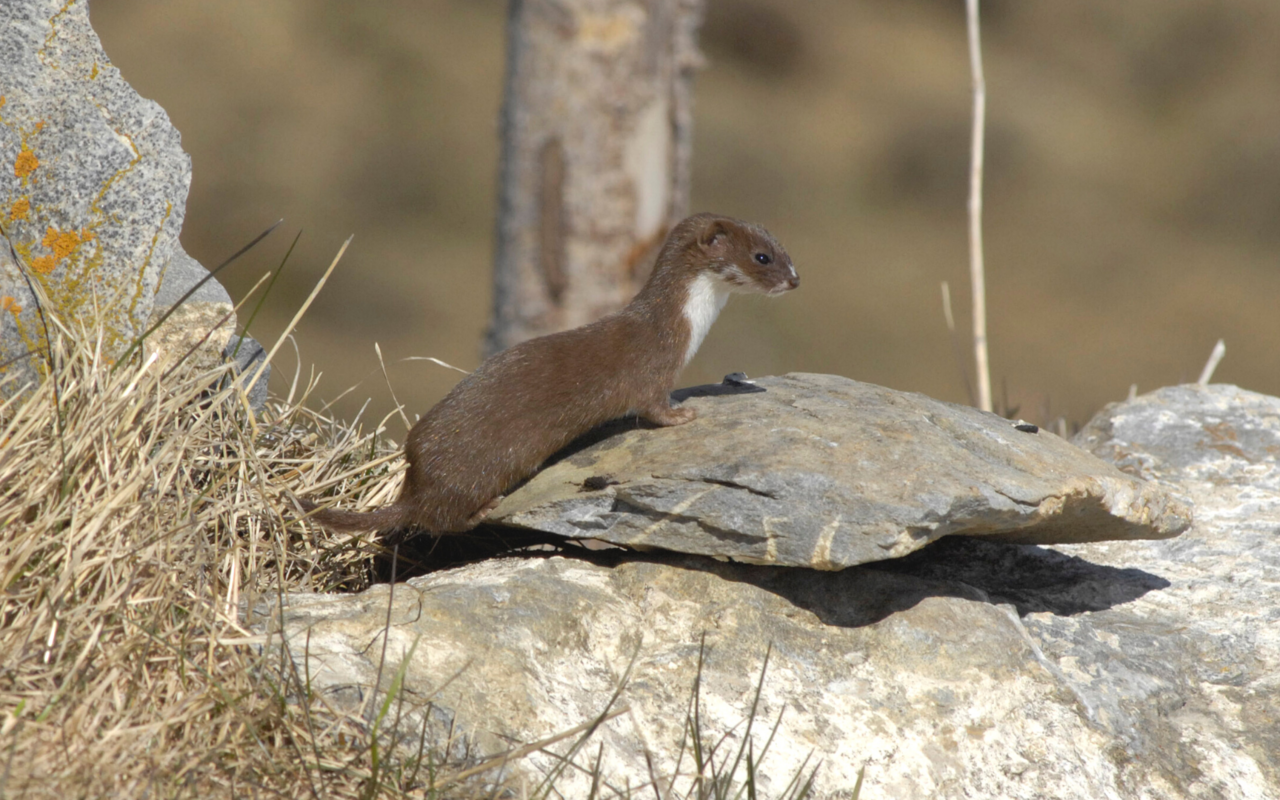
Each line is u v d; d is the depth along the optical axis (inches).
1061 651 314.5
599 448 337.4
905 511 280.8
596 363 333.1
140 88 1674.5
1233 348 1514.5
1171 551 382.3
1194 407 468.4
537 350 335.6
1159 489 332.8
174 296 330.6
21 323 312.2
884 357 1414.9
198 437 307.7
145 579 257.3
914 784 267.9
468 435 320.8
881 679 288.5
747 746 266.5
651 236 633.6
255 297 1397.6
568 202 621.6
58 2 330.3
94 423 277.1
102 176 326.3
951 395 1346.0
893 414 334.0
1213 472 434.3
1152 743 292.5
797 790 259.8
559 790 244.5
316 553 318.0
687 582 306.3
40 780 208.7
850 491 287.6
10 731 218.4
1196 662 322.3
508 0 633.0
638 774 254.4
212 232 1514.5
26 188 319.0
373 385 1239.5
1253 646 330.0
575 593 296.0
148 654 243.4
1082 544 382.6
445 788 231.8
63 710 226.5
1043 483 304.5
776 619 298.5
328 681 250.7
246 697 238.7
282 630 245.0
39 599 247.4
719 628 294.4
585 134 615.5
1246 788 285.6
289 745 236.7
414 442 326.0
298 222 1547.7
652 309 349.1
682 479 299.4
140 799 212.8
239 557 291.7
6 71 321.1
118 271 325.1
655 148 627.8
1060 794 272.4
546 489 320.2
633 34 610.5
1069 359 1457.9
